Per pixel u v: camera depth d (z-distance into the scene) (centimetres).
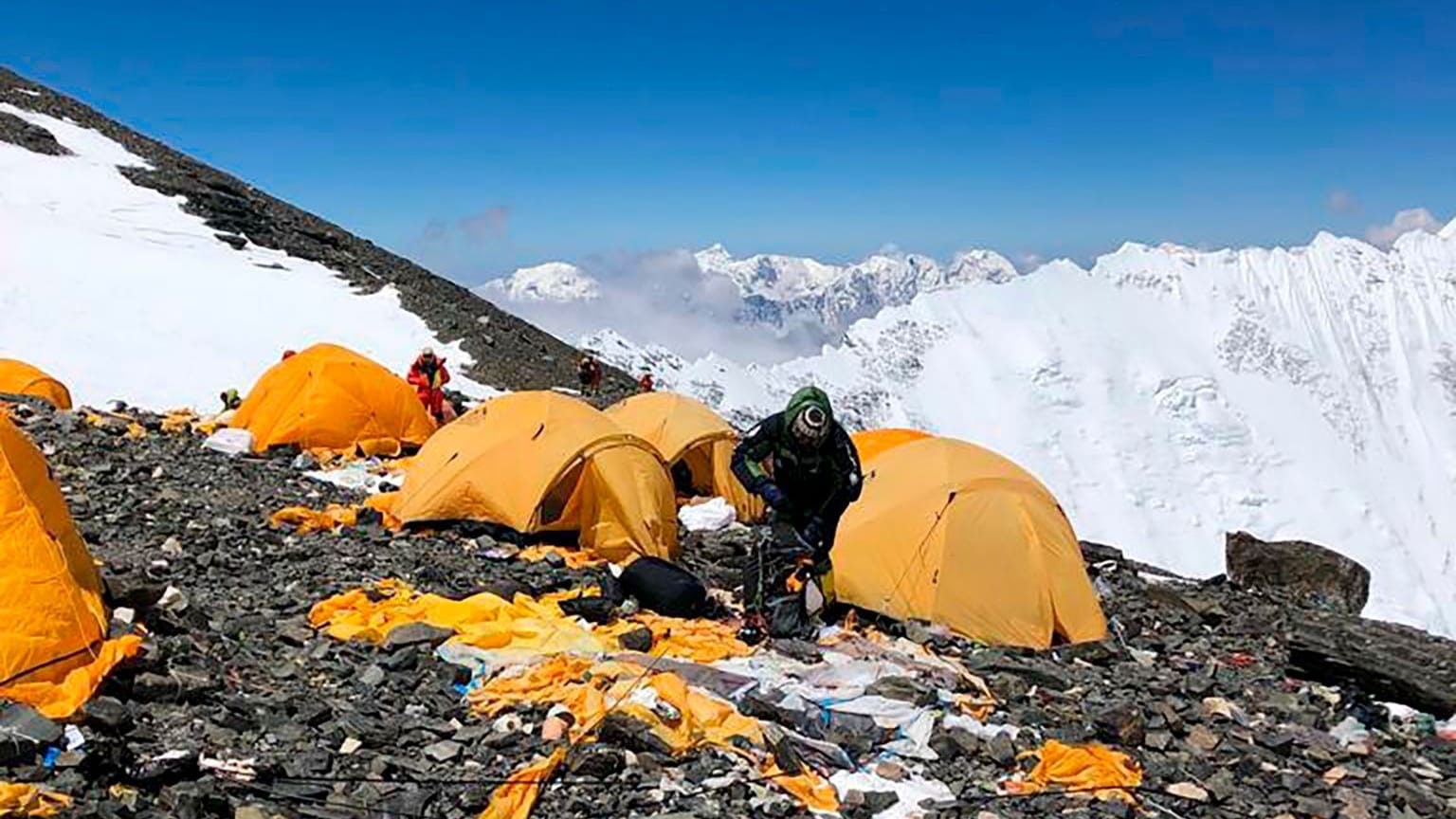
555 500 1563
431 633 1032
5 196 5034
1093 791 859
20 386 2297
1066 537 1323
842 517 1377
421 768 786
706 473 2078
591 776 796
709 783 803
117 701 770
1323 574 1853
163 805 676
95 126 6550
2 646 763
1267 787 911
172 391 3434
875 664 1080
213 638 967
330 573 1277
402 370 4284
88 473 1636
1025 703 1061
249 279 4772
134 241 4884
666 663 1006
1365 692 1188
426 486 1606
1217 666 1270
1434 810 895
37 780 668
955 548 1289
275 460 2039
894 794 819
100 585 932
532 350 5069
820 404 1163
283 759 766
